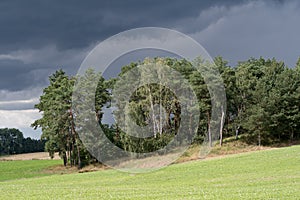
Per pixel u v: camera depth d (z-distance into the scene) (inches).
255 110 2652.6
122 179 1406.3
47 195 827.4
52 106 2556.6
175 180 1316.4
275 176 1219.9
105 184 1295.5
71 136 2445.9
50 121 2591.0
